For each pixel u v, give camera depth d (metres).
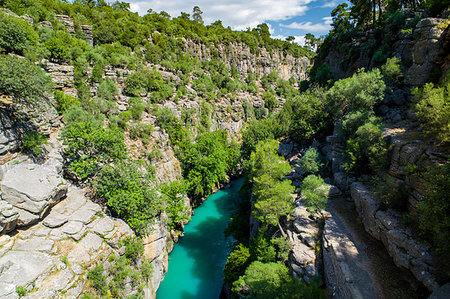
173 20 134.50
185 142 62.88
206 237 48.41
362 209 26.16
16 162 25.34
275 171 35.31
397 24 41.28
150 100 65.19
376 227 22.86
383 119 32.38
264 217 32.03
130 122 50.41
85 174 28.69
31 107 28.48
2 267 17.69
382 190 23.47
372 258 21.25
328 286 21.91
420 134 25.19
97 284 22.02
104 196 29.75
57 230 22.73
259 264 25.53
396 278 18.91
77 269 21.30
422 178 20.08
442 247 15.48
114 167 31.91
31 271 18.70
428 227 16.23
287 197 31.12
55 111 33.81
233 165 75.69
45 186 23.48
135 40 89.19
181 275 38.69
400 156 23.64
